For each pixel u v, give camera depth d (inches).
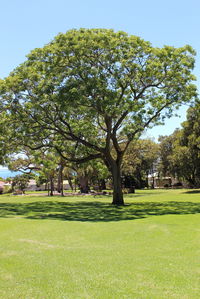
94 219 618.5
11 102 875.4
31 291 208.8
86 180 2007.9
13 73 892.0
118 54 857.5
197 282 227.0
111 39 864.3
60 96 771.4
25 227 500.7
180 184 3112.7
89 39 837.8
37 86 871.1
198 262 279.7
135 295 201.8
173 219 587.8
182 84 911.7
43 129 973.8
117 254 311.0
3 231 460.4
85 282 226.4
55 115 922.7
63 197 1573.6
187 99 915.4
